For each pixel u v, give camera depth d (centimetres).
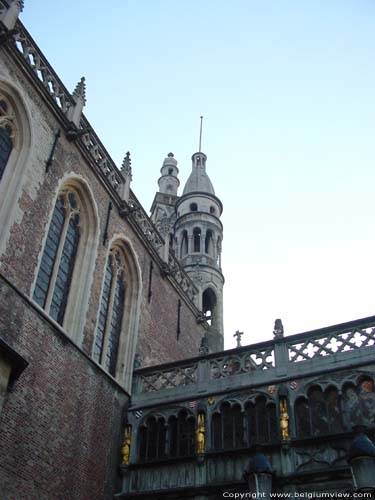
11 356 1575
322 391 1927
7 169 2011
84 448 1972
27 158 2070
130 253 2770
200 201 4584
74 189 2425
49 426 1814
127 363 2484
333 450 1775
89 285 2302
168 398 2259
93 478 1973
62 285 2223
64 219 2322
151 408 2259
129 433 2216
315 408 1911
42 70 2350
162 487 1992
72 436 1923
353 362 1939
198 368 2281
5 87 2073
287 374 2039
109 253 2636
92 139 2644
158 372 2408
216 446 2009
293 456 1819
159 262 3075
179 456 2042
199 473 1953
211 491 1880
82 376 2075
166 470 2033
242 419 2019
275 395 2002
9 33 2069
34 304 1878
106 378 2241
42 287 2067
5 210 1908
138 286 2769
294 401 1948
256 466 1588
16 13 2173
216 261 4284
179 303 3266
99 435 2084
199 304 3572
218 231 4456
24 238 1944
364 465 1339
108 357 2431
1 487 1547
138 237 2878
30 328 1836
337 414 1864
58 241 2244
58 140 2317
